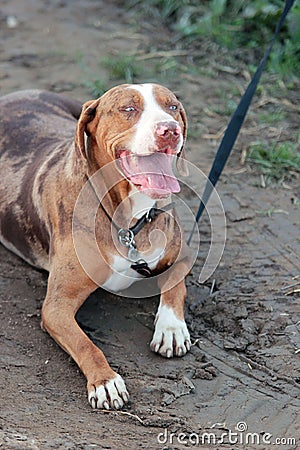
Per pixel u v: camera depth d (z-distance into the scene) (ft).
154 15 32.68
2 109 20.49
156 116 14.52
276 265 18.67
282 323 16.71
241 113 18.65
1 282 18.24
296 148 24.00
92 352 14.98
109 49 30.25
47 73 28.43
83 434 13.16
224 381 15.12
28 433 12.99
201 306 17.38
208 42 30.25
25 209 17.99
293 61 28.66
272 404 14.47
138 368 15.51
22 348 16.11
